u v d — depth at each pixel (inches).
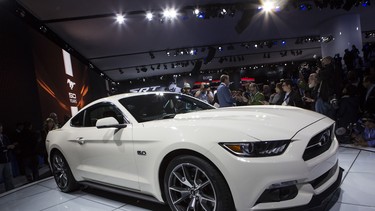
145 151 93.4
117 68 648.4
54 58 370.9
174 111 124.3
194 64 703.7
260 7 367.9
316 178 75.0
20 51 293.4
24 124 250.5
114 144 106.1
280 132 74.3
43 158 319.0
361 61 398.9
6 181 217.3
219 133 76.9
